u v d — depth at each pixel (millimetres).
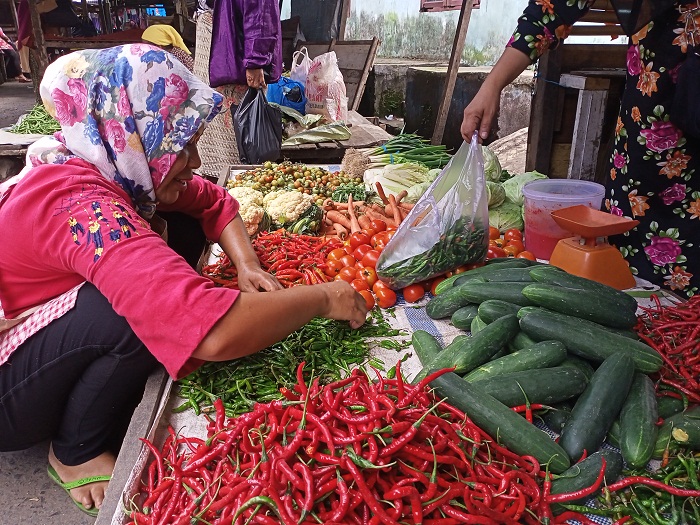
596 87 3926
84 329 1880
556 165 4590
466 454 1531
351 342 2314
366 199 4227
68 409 2055
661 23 2484
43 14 12289
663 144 2654
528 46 2746
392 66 9945
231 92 5719
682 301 2568
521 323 2000
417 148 5227
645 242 2887
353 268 2967
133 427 1837
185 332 1631
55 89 1853
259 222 3582
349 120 7848
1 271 1849
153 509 1523
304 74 7473
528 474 1530
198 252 3041
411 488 1354
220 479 1450
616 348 1872
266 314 1737
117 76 1852
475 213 2730
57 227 1701
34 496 2256
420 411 1574
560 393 1770
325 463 1446
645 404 1713
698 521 1448
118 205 1737
